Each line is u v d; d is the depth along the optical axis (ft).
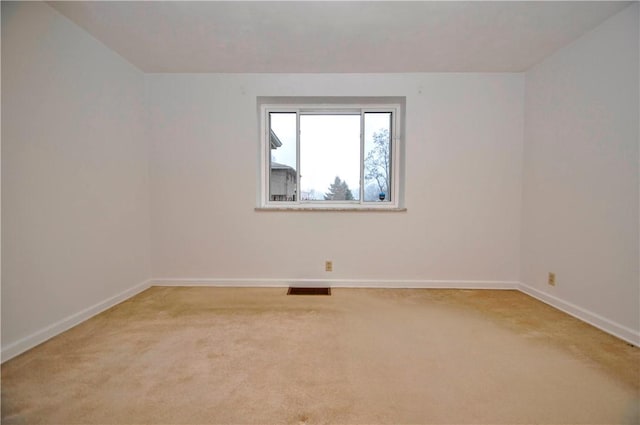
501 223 9.34
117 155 7.99
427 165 9.36
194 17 6.38
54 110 6.06
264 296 8.58
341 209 9.46
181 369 4.83
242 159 9.45
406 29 6.83
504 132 9.20
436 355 5.30
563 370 4.83
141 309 7.51
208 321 6.77
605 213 6.37
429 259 9.50
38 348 5.49
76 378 4.56
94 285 7.17
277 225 9.53
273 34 7.07
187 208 9.50
